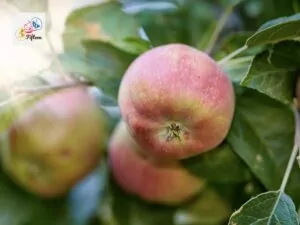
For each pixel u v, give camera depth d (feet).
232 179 1.10
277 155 1.05
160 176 1.19
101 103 1.24
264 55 0.97
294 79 0.98
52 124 1.20
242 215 0.90
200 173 1.11
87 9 1.19
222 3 1.27
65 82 1.14
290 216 0.90
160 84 0.89
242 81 0.95
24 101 1.11
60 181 1.27
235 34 1.09
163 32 1.25
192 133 0.92
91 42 1.16
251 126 1.06
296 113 1.02
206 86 0.90
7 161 1.27
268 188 1.04
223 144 1.09
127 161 1.20
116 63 1.15
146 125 0.93
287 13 1.26
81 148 1.23
